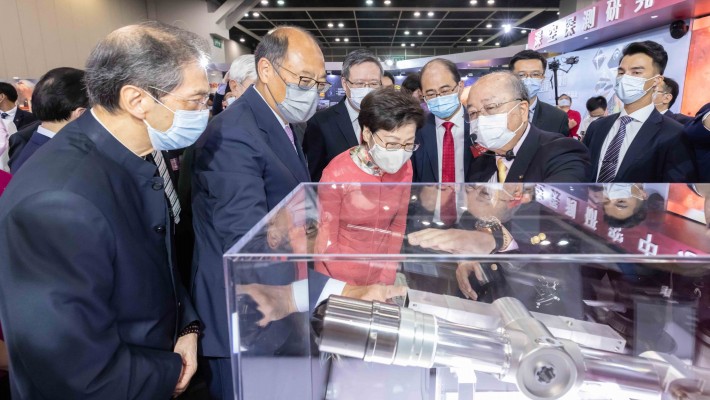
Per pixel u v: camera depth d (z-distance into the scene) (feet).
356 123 8.02
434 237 2.49
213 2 39.86
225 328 3.69
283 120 4.66
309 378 1.85
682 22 13.20
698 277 1.92
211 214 3.74
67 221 2.28
